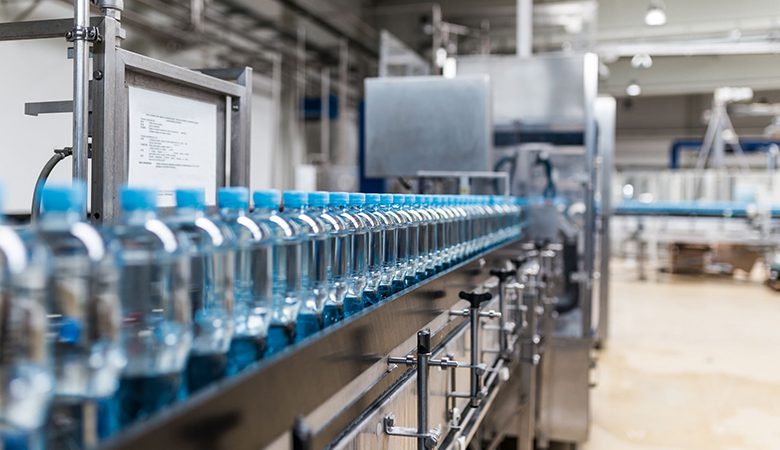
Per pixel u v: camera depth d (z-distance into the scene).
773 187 10.39
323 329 0.93
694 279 9.27
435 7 7.18
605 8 7.86
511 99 3.28
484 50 7.92
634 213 9.57
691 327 5.91
